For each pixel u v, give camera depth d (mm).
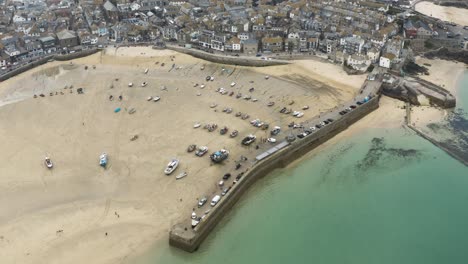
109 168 130500
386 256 99062
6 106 170125
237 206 115562
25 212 113500
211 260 98000
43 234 105812
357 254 99312
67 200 117625
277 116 156625
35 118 160625
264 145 136750
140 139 145125
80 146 142250
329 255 98875
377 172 128875
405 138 147375
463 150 139500
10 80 192125
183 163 130875
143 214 111438
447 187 122312
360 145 143625
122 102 170500
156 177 125375
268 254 98938
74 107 167625
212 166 128250
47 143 144625
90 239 103812
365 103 161000
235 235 105125
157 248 101500
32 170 130625
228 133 146500
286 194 119750
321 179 126062
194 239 99812
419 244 102562
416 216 111375
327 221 109312
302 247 101000
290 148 134625
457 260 98125
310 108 161625
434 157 136250
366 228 107125
